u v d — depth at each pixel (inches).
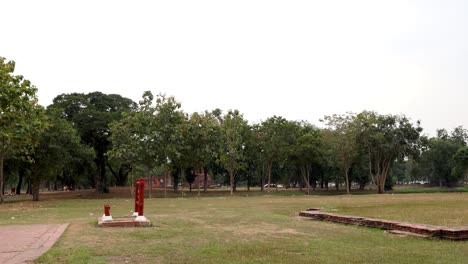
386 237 509.7
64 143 1724.9
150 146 1786.4
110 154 1836.9
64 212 957.8
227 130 2032.5
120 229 577.3
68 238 486.9
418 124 2214.6
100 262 351.3
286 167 2743.6
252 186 3870.6
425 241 475.2
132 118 1827.0
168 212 916.6
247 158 2327.8
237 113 2073.1
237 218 756.0
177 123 1878.7
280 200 1451.8
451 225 601.3
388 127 2185.0
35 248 411.5
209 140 1959.9
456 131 3582.7
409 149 2188.7
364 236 519.2
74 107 2185.0
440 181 3479.3
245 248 425.7
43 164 1710.1
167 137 1819.6
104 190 2448.3
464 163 2551.7
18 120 1078.4
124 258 371.2
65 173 2728.8
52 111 1708.9
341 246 441.1
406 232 533.3
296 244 454.6
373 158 2445.9
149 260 362.6
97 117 2097.7
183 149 1888.5
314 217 748.0
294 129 2306.8
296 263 350.9
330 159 2278.5
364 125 2132.1
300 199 1521.9
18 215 879.1
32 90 1053.8
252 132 2294.5
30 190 2753.4
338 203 1212.5
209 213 879.7
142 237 502.6
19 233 525.7
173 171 2329.0
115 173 2901.1
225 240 485.1
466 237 482.9
